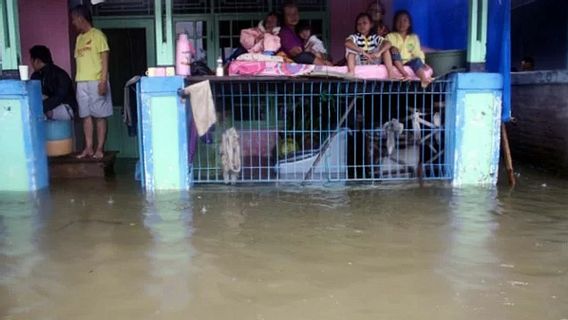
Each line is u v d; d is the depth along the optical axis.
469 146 6.34
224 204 5.68
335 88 6.64
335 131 6.68
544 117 7.50
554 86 7.18
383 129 6.61
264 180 6.64
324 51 7.55
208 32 8.58
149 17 8.68
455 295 3.37
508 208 5.38
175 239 4.50
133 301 3.32
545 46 9.63
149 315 3.14
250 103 6.67
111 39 8.74
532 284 3.53
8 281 3.64
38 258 4.08
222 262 3.96
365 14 6.80
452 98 6.36
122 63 8.80
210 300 3.33
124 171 7.80
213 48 8.60
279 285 3.54
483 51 6.32
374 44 6.75
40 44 8.43
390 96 6.55
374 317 3.10
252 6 8.51
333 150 6.70
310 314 3.14
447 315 3.11
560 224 4.82
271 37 7.07
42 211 5.47
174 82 6.19
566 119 6.87
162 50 6.26
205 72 6.85
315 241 4.42
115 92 8.90
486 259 3.97
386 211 5.32
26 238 4.57
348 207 5.50
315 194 6.09
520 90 8.37
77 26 7.22
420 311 3.17
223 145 6.52
